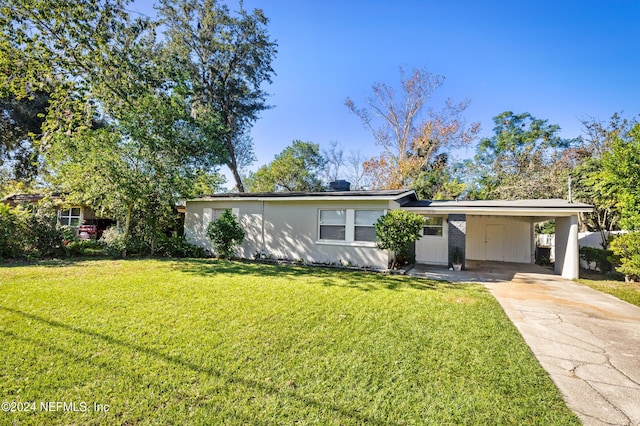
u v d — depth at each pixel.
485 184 24.83
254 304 5.14
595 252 11.30
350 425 2.17
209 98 20.03
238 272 8.37
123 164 10.27
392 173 23.78
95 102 11.66
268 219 11.62
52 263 8.73
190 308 4.78
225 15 19.30
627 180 7.93
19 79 10.39
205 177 12.04
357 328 4.13
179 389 2.53
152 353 3.16
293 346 3.47
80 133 10.12
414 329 4.16
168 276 7.34
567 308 5.61
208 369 2.87
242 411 2.28
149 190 10.47
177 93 11.57
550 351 3.60
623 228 8.44
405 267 10.67
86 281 6.43
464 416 2.31
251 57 20.75
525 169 22.27
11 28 9.66
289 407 2.34
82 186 10.05
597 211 13.25
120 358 3.02
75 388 2.49
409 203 11.92
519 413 2.36
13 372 2.69
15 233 9.20
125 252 10.78
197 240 12.87
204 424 2.12
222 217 11.15
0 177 18.39
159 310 4.62
